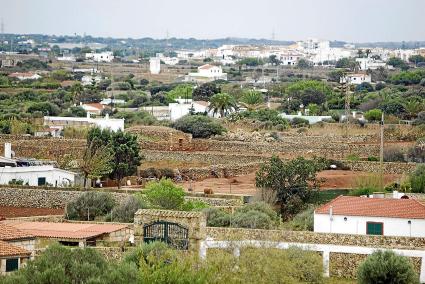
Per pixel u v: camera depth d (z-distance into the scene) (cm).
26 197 15262
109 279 7025
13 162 17312
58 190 15250
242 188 17575
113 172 18375
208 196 14975
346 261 9519
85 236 9369
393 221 10456
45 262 7275
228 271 7625
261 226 11150
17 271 7244
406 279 8962
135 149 18988
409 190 16312
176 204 12850
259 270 8031
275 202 14712
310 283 8838
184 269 7169
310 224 11219
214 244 8644
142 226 8319
